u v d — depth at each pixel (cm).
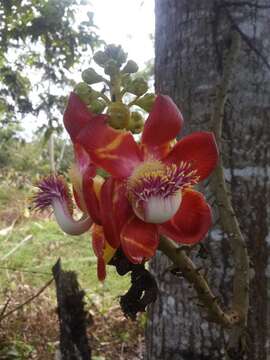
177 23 67
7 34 170
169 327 69
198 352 66
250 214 63
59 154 389
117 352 142
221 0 62
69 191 29
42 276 213
